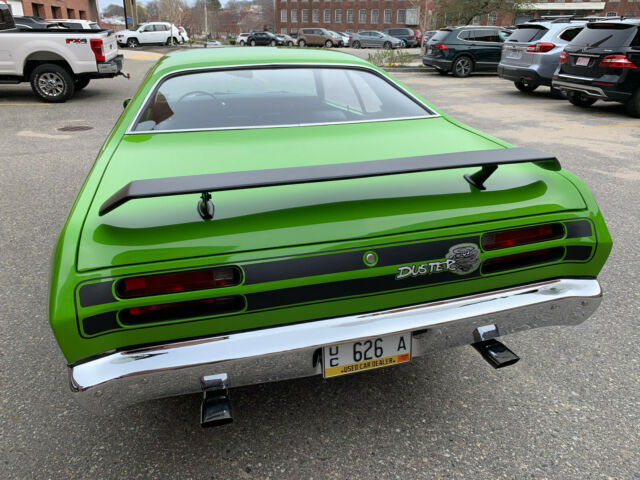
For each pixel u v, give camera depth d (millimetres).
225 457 1953
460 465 1906
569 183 1970
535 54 11320
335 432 2076
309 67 2832
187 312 1574
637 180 5402
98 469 1896
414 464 1913
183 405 2244
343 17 74562
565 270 1909
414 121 2590
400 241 1680
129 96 11578
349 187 1858
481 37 16469
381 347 1792
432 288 1762
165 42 35938
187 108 2553
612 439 2016
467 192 1844
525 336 2725
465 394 2293
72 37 9969
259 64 2791
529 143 7098
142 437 2059
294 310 1651
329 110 2641
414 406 2223
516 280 1862
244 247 1572
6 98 11078
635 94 8820
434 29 38719
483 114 9555
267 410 2207
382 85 2852
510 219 1786
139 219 1632
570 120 8891
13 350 2623
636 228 4129
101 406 1562
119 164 2041
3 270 3490
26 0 26547
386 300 1730
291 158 2061
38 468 1900
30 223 4312
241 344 1613
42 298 3137
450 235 1722
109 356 1541
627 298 3074
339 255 1634
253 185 1388
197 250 1544
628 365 2469
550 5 59281
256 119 2514
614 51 8766
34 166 6016
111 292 1482
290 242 1607
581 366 2467
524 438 2029
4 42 9828
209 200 1678
